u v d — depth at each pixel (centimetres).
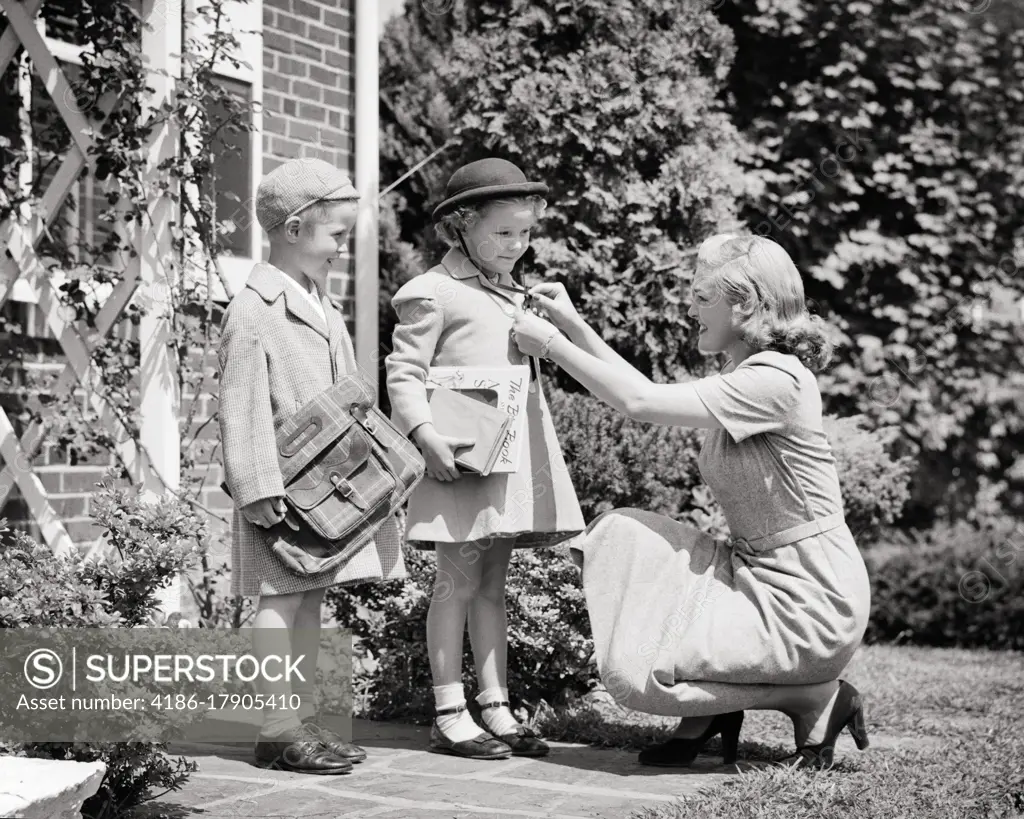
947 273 969
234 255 541
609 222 670
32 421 447
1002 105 973
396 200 873
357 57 609
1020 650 743
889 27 938
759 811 279
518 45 684
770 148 940
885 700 494
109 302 438
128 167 425
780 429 332
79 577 283
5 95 470
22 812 218
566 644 413
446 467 346
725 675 325
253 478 320
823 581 328
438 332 359
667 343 664
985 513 996
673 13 696
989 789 320
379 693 433
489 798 306
